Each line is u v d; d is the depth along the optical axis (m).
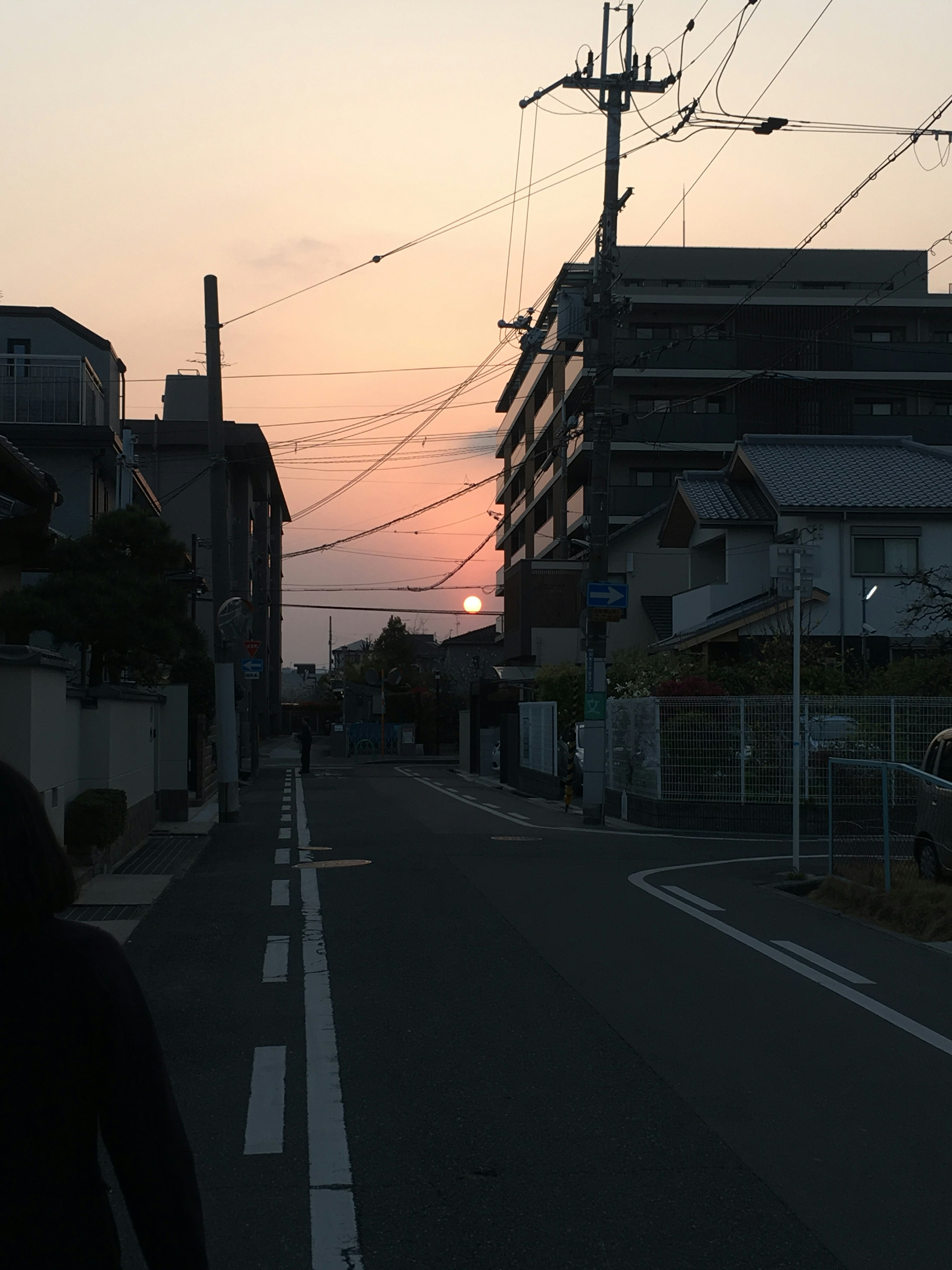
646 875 13.42
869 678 23.28
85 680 18.95
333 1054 6.11
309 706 92.31
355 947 8.96
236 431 56.53
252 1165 4.56
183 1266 1.76
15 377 25.62
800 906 11.38
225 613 20.42
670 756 19.75
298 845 16.47
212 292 20.70
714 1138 4.86
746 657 30.55
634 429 49.53
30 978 1.75
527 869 13.85
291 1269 3.66
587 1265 3.67
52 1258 1.69
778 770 19.22
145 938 9.30
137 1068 1.78
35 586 15.86
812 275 55.19
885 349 50.50
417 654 89.31
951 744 12.84
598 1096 5.42
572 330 21.69
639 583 45.97
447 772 42.50
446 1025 6.70
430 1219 4.04
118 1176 1.78
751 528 33.19
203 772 24.25
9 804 1.82
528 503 60.59
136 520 16.36
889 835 11.58
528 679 45.81
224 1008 7.07
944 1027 6.70
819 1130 4.96
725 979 7.96
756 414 50.25
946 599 27.56
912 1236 3.89
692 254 54.84
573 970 8.20
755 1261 3.70
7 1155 1.70
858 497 31.62
